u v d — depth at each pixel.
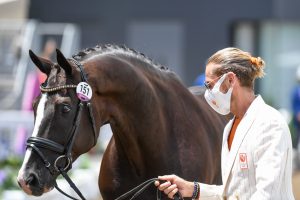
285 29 31.62
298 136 26.23
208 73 7.56
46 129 7.92
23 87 21.64
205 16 30.98
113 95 8.62
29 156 7.86
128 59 8.91
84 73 8.30
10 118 17.70
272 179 7.02
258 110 7.39
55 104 7.99
